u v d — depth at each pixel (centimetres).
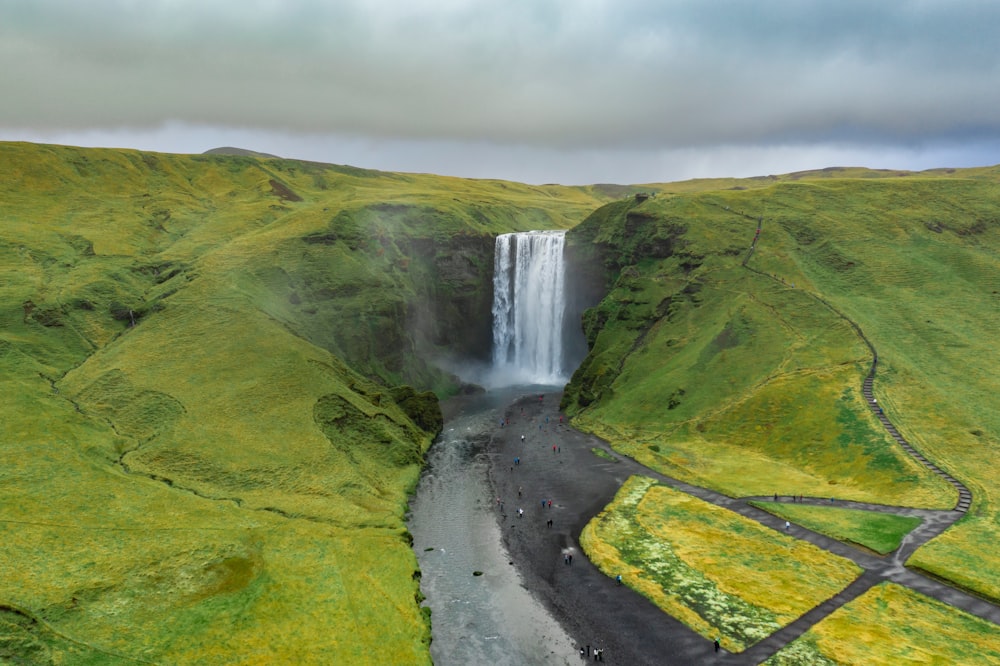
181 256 14162
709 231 14488
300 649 4756
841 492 7488
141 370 9538
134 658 4419
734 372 10725
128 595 5047
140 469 7288
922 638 4781
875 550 6059
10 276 11569
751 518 7038
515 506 7981
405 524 7425
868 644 4753
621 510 7588
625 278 14525
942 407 8644
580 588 5962
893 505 6956
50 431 7519
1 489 6231
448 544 6981
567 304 16762
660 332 12838
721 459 8894
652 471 8838
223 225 16600
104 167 18775
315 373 10069
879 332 10806
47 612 4672
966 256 13550
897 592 5397
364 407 9975
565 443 10538
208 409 8781
